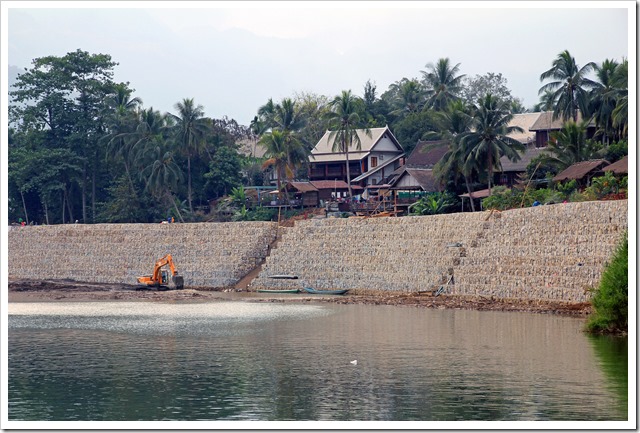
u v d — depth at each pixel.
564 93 161.50
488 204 147.12
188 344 88.25
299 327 99.88
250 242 156.88
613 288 87.00
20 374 73.75
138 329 99.81
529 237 115.56
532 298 111.00
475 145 153.25
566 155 155.12
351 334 93.44
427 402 62.44
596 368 72.38
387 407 61.38
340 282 140.88
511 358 77.38
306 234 150.62
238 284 152.00
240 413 60.53
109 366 76.81
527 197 142.00
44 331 98.81
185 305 127.19
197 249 160.75
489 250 119.81
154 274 151.25
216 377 71.50
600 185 128.38
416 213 163.88
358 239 143.12
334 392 65.81
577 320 98.00
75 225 175.88
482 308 111.50
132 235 168.75
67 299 137.12
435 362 76.56
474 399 63.00
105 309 122.38
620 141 150.88
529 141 193.38
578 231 108.69
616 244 101.56
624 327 88.06
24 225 192.88
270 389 67.00
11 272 179.38
